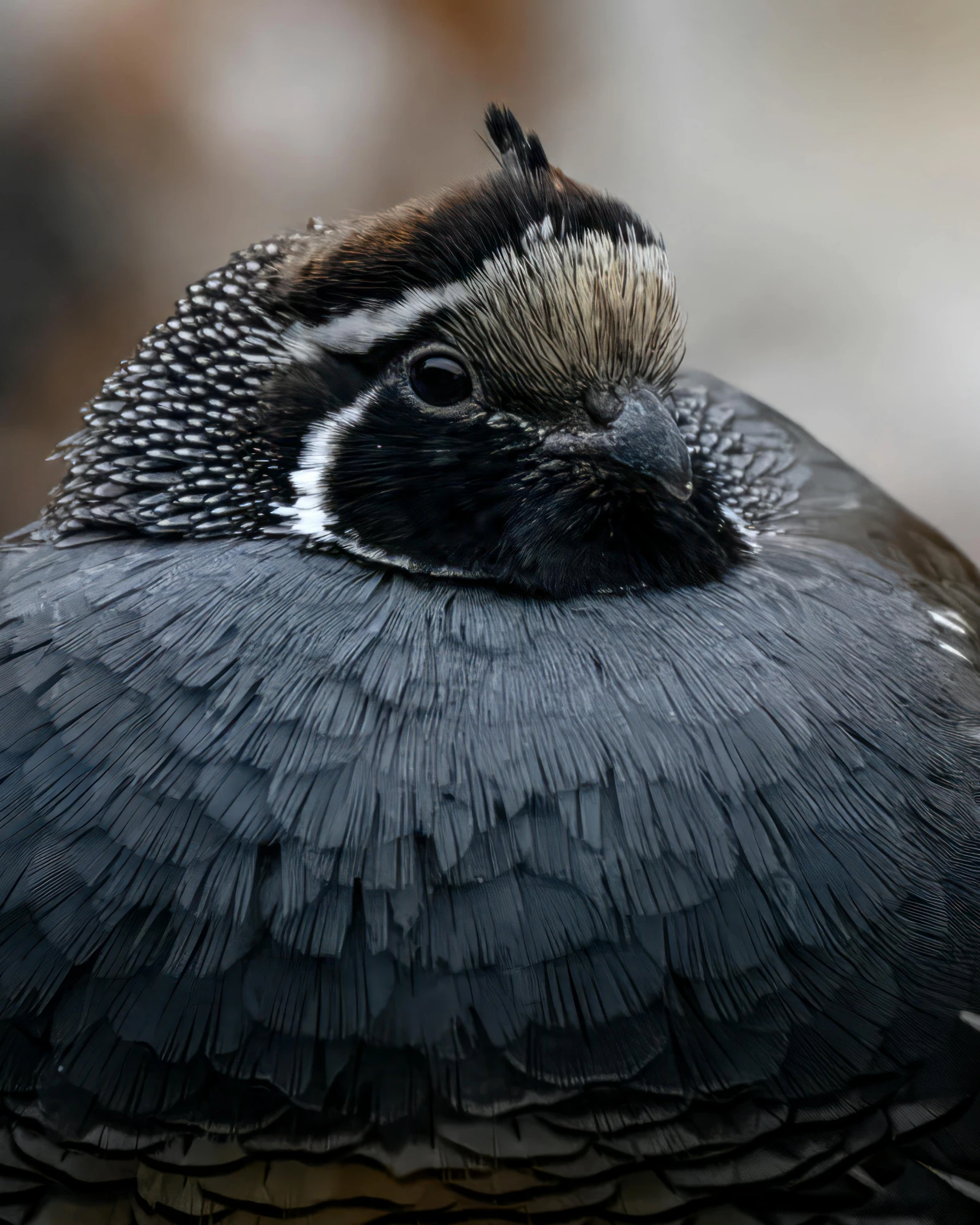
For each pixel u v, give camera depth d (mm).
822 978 1323
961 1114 1325
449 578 1338
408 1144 1320
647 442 1337
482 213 1338
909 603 1355
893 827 1328
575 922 1320
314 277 1342
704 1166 1323
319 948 1319
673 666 1330
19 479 1744
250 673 1327
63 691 1330
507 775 1323
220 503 1342
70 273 1887
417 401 1339
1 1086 1324
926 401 1854
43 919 1324
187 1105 1321
